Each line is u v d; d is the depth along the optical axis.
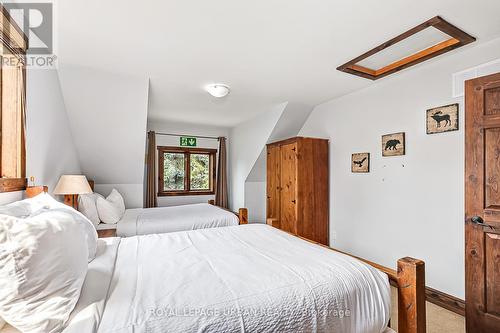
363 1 1.49
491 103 1.74
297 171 3.39
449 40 2.01
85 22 1.69
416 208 2.49
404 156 2.61
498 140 1.71
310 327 1.03
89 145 3.34
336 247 3.47
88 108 2.88
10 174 1.55
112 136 3.31
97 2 1.49
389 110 2.77
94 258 1.33
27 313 0.77
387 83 2.79
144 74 2.62
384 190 2.81
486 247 1.75
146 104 3.04
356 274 1.28
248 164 4.78
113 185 4.08
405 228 2.59
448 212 2.23
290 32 1.83
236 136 5.28
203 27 1.76
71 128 3.04
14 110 1.57
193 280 1.15
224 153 5.43
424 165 2.42
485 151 1.76
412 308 1.20
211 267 1.31
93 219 2.72
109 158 3.62
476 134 1.80
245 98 3.48
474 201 1.80
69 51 2.11
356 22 1.71
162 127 4.94
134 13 1.60
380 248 2.85
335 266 1.34
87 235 1.24
